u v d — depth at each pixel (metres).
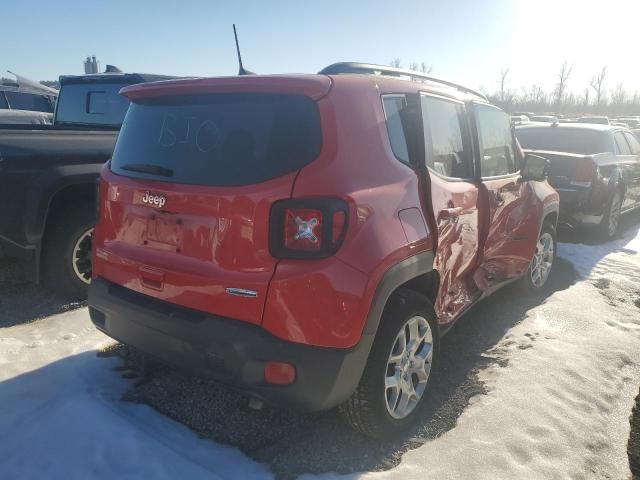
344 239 2.44
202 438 2.88
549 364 3.83
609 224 7.94
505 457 2.81
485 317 4.77
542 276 5.54
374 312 2.54
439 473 2.67
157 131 2.91
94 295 3.04
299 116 2.55
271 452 2.80
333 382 2.44
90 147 4.59
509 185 4.42
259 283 2.40
